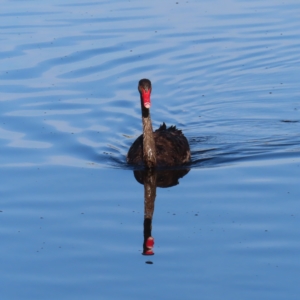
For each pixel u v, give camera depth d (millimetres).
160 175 13602
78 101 18000
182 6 26453
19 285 9305
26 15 25500
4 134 15711
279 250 10031
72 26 23953
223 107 18406
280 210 11414
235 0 27297
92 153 14797
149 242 10430
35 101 17922
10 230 10984
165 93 19172
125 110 17578
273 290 8969
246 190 12391
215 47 22172
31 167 13805
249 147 15398
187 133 16750
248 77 20250
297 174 13102
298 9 26062
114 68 20328
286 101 18656
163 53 21594
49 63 20594
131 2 27203
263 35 23234
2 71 19984
